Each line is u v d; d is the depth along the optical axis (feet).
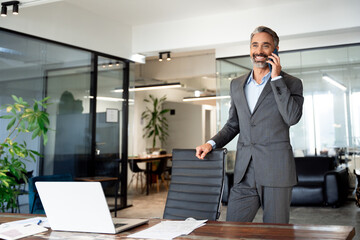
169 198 7.50
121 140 20.92
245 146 7.02
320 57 21.84
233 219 6.91
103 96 19.90
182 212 7.20
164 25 21.07
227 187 21.16
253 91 7.18
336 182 19.21
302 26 17.61
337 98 21.39
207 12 19.34
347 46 21.26
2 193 12.67
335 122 21.40
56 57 17.31
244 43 19.47
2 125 14.74
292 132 22.48
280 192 6.56
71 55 18.12
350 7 16.79
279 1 17.71
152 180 30.60
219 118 23.93
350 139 21.03
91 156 18.93
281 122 6.73
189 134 41.22
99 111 19.61
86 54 19.01
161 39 21.08
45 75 16.70
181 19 20.58
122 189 20.72
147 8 18.76
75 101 18.22
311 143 21.97
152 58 31.42
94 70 19.39
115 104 20.66
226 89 23.90
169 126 42.55
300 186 20.01
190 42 20.29
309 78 22.04
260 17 18.56
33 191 12.94
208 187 7.17
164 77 31.40
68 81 17.89
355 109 20.93
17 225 5.51
